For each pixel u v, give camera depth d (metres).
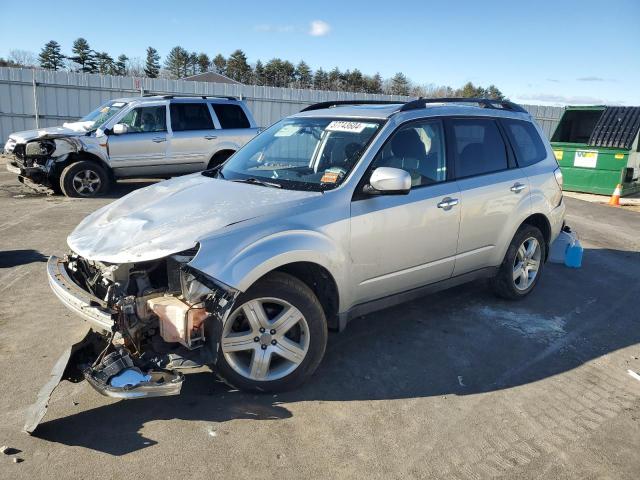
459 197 4.68
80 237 3.79
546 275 6.88
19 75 17.77
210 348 3.33
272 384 3.65
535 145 5.80
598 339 4.93
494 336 4.86
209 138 11.77
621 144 14.51
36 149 10.56
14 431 3.19
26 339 4.40
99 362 3.31
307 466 3.00
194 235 3.37
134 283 3.43
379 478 2.94
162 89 20.08
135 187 12.55
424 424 3.45
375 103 5.33
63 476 2.83
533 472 3.05
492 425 3.48
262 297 3.50
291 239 3.54
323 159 4.34
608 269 7.34
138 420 3.35
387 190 3.90
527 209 5.38
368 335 4.75
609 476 3.04
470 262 4.99
